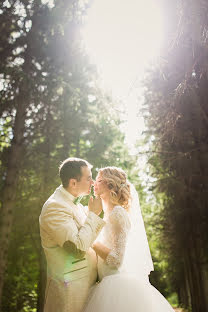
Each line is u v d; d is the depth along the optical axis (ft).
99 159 35.94
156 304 11.00
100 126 36.96
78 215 11.98
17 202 36.76
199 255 41.57
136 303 10.68
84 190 12.14
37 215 36.55
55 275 11.20
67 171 12.03
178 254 47.06
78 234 10.93
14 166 34.32
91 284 11.67
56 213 11.23
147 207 51.11
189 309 60.29
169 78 27.02
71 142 36.42
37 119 33.81
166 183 38.75
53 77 31.60
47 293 11.37
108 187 12.58
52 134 34.71
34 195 35.63
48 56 32.73
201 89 28.37
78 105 33.40
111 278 11.27
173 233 43.11
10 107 32.63
